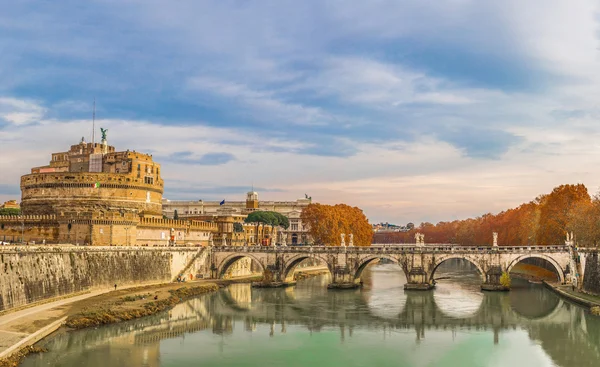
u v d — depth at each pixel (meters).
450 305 133.62
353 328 107.31
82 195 188.88
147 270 154.62
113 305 115.50
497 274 158.62
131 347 89.06
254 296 150.50
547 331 103.44
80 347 87.25
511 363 83.19
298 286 176.75
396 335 101.25
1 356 75.19
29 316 97.25
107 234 158.00
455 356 87.00
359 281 176.50
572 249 155.25
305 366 81.50
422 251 162.88
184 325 107.56
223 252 183.25
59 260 118.06
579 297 128.50
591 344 93.44
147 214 199.25
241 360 84.06
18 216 163.25
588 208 158.25
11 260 100.56
